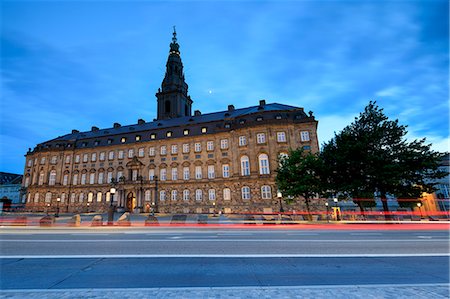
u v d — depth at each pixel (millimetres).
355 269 7453
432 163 30422
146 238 14164
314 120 44531
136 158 54281
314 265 7941
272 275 6840
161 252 10062
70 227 21719
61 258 8961
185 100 73875
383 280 6375
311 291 5324
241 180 45125
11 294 5184
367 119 35594
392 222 30094
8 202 60844
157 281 6305
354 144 32562
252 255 9438
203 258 8938
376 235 15938
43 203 58594
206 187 48000
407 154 31156
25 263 8258
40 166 61750
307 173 33906
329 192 34062
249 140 46219
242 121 48719
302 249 10727
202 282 6219
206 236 15133
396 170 30000
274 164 43812
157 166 53281
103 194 55781
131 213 49500
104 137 60562
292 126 44719
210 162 49375
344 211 38562
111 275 6855
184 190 49562
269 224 26750
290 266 7816
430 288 5512
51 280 6406
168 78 72250
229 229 20078
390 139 33031
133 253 9875
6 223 26078
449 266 7809
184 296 5031
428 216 36125
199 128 52719
